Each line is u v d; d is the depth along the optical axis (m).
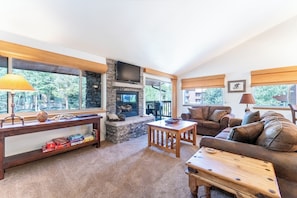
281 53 3.87
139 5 2.20
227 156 1.50
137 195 1.60
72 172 2.07
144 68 4.64
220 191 1.64
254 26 3.70
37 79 2.72
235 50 4.58
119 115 3.75
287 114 3.87
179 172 2.07
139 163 2.35
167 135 2.86
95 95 3.61
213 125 3.71
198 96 5.51
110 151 2.86
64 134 2.97
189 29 3.14
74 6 2.01
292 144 1.30
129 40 3.08
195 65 5.36
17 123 2.29
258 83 4.20
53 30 2.38
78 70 3.29
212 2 2.50
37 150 2.48
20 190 1.67
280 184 1.27
